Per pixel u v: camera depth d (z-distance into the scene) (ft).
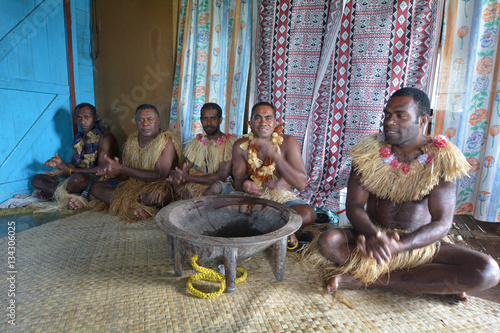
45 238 7.04
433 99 8.27
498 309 4.72
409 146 5.13
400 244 4.52
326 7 8.60
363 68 8.41
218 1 10.18
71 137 9.26
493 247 6.75
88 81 8.28
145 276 5.52
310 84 9.13
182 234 4.63
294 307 4.75
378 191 5.37
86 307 4.58
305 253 6.44
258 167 7.30
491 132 7.57
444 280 4.55
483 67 7.54
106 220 8.26
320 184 9.52
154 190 8.48
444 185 4.85
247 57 10.00
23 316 4.33
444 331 4.24
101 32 5.85
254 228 5.96
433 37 7.65
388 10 7.92
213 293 4.87
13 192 8.82
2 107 7.18
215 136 8.84
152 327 4.19
